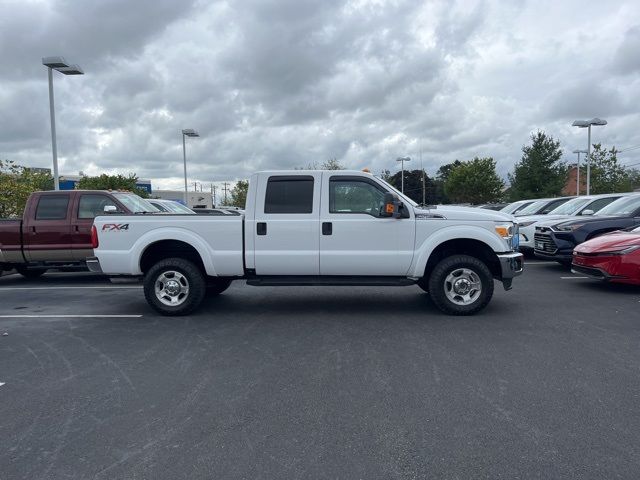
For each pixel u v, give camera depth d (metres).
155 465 3.24
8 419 3.95
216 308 8.02
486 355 5.34
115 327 6.86
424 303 8.17
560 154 36.53
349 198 7.22
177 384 4.64
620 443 3.42
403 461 3.24
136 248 7.41
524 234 13.45
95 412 4.05
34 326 6.96
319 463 3.23
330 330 6.51
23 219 10.78
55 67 17.11
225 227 7.30
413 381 4.61
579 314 7.20
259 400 4.24
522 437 3.52
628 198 11.78
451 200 51.78
